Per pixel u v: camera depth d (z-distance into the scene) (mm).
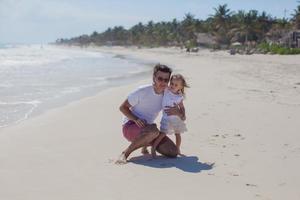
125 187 2986
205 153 3912
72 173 3305
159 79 3688
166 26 85875
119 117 6156
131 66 24484
